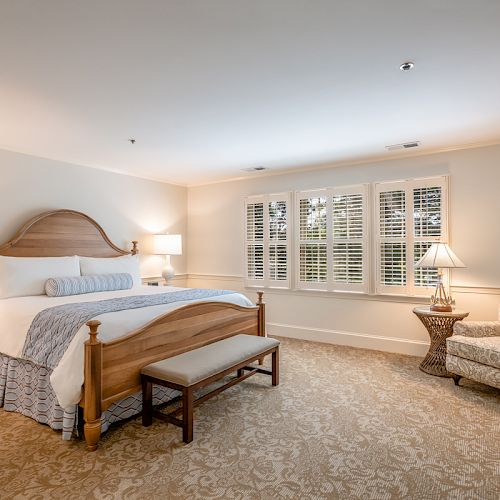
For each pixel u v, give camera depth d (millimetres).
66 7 1675
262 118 3162
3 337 2910
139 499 1811
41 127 3342
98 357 2262
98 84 2490
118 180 5121
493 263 3857
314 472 2029
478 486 1905
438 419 2666
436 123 3312
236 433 2467
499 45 2043
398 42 2014
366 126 3385
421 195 4223
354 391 3197
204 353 2826
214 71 2330
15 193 4012
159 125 3318
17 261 3643
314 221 4953
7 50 2047
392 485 1915
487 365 3025
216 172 5293
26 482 1947
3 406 2908
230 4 1675
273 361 3324
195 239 6094
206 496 1830
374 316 4543
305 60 2203
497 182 3846
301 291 5062
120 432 2492
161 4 1665
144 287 4570
